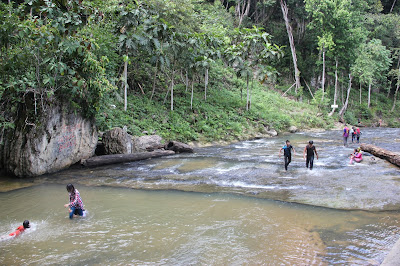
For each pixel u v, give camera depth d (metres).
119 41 19.52
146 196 9.82
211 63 26.14
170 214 8.17
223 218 7.83
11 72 12.10
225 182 11.22
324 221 7.49
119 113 19.86
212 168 13.43
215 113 25.52
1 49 11.72
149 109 22.19
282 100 37.91
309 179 11.27
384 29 47.56
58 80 12.79
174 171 13.05
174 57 23.80
